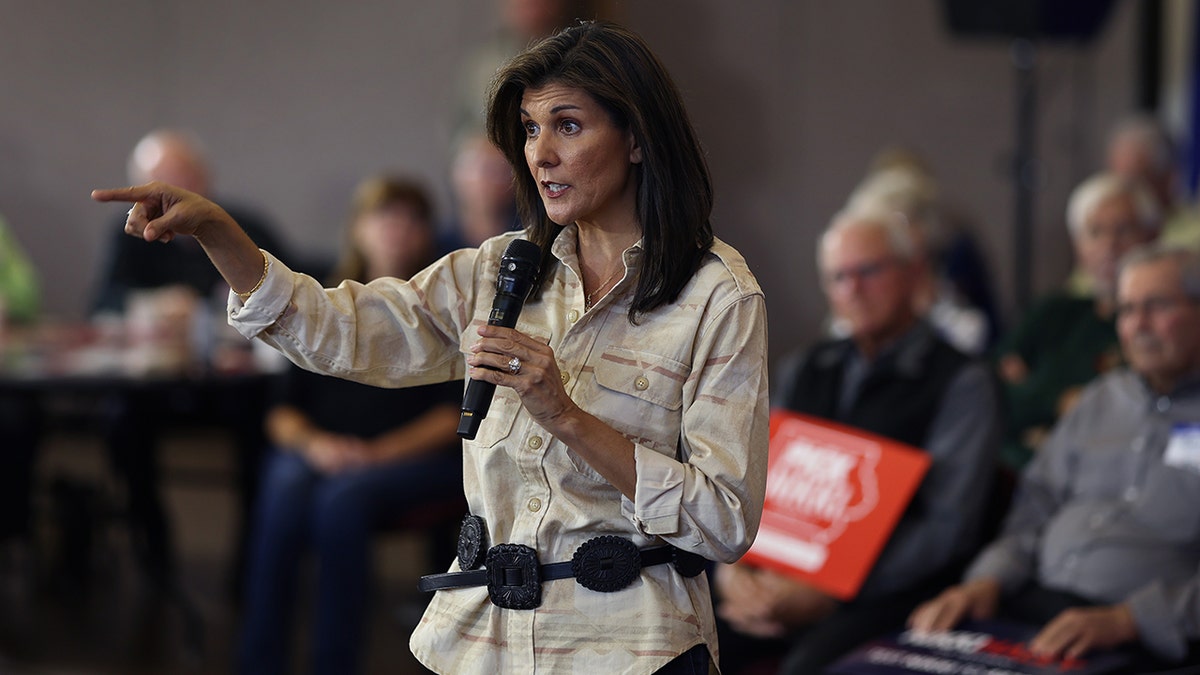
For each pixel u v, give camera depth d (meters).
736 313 4.04
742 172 19.52
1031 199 17.00
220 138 20.55
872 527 7.58
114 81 20.58
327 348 4.22
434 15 19.69
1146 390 7.87
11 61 20.62
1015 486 8.25
